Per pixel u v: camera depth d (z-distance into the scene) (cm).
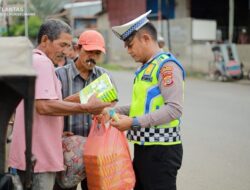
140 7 2555
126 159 360
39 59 327
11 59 259
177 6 2428
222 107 1130
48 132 342
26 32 599
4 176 290
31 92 245
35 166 337
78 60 392
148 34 359
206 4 2419
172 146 361
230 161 675
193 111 1078
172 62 350
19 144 342
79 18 3084
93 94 342
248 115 1023
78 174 368
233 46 1722
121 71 2272
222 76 1711
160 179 362
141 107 359
